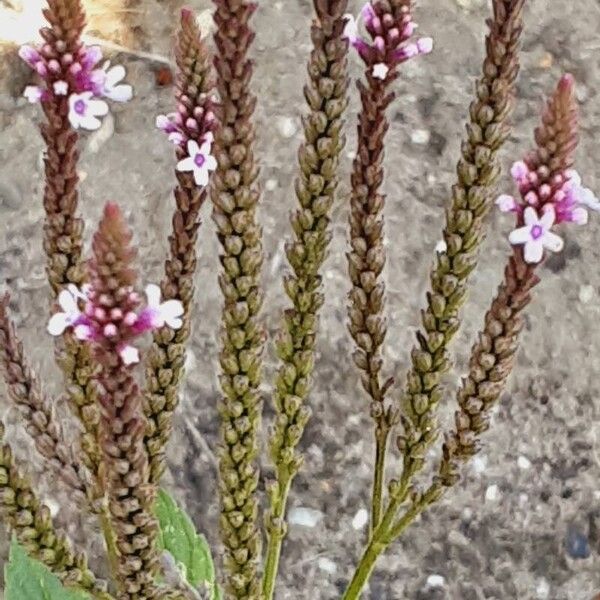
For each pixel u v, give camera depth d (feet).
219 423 0.53
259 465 0.52
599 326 0.55
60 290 0.33
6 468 0.32
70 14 0.28
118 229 0.25
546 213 0.29
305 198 0.32
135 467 0.29
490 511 0.52
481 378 0.33
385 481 0.52
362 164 0.32
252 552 0.37
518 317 0.32
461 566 0.52
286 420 0.35
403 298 0.55
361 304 0.34
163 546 0.42
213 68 0.33
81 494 0.34
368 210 0.32
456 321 0.33
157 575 0.35
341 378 0.54
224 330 0.33
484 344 0.32
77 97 0.29
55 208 0.32
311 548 0.52
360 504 0.52
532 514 0.52
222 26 0.28
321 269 0.55
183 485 0.52
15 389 0.33
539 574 0.52
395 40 0.29
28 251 0.56
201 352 0.54
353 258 0.33
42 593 0.41
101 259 0.25
